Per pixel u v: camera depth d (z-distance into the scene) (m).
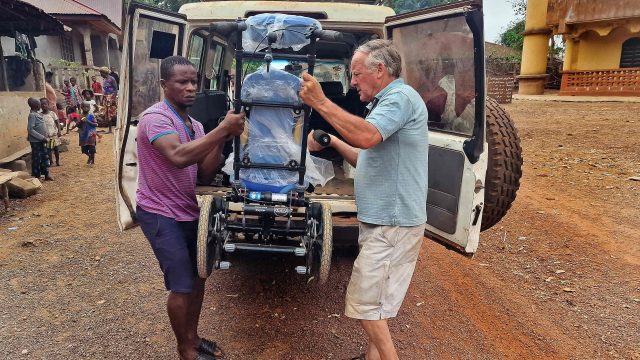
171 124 2.65
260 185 2.86
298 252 2.79
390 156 2.60
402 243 2.67
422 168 2.68
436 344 3.44
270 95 2.71
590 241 5.38
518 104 19.64
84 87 19.53
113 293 4.05
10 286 4.11
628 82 19.55
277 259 4.83
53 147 8.63
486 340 3.51
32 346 3.26
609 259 4.93
